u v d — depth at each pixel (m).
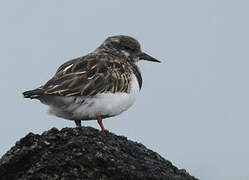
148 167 10.23
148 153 10.93
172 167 10.98
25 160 10.01
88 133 10.55
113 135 11.05
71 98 13.16
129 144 10.91
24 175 9.47
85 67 13.90
